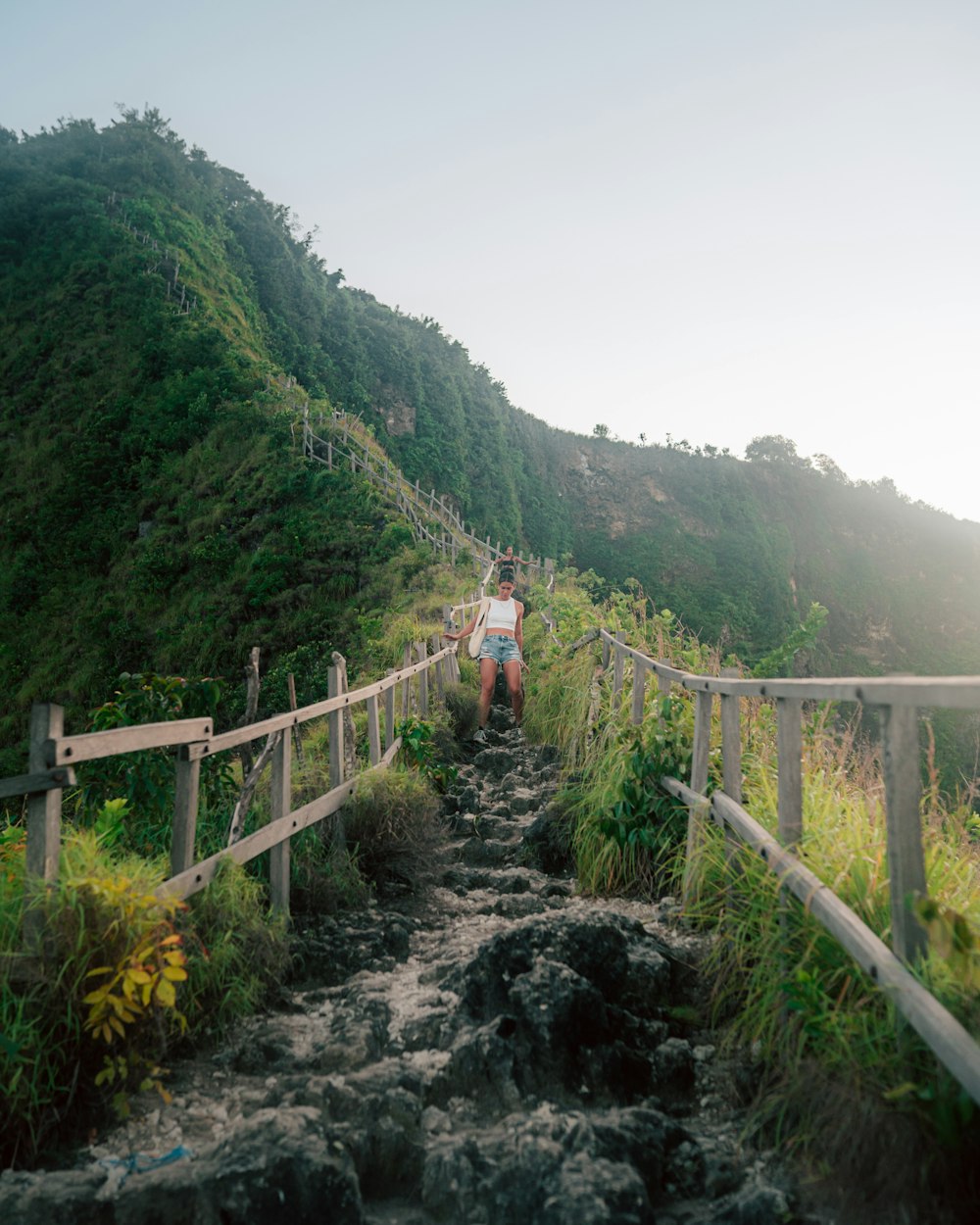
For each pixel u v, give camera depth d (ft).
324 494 102.37
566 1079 9.37
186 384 139.74
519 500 327.88
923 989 6.70
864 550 350.64
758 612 322.75
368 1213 7.86
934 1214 6.66
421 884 17.08
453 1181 7.77
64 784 9.27
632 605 36.42
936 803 11.94
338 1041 10.18
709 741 14.82
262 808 16.33
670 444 367.86
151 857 14.05
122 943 9.58
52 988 8.96
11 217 211.20
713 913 12.85
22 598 115.96
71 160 252.21
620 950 11.19
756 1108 8.62
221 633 85.97
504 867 18.17
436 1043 10.37
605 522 342.03
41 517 127.65
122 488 128.36
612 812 16.20
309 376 254.47
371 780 18.67
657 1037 10.24
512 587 32.12
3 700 99.66
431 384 305.53
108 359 160.25
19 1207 7.32
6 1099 8.20
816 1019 8.16
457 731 31.40
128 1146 8.57
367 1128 8.50
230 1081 9.85
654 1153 8.04
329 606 81.15
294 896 15.23
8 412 156.66
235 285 238.27
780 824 10.32
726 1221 7.18
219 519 106.32
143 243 205.67
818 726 16.74
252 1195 7.35
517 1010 9.95
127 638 95.91
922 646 333.21
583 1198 7.04
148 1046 9.84
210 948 11.41
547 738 28.81
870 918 8.93
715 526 338.54
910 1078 7.23
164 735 10.98
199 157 296.92
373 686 21.24
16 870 10.21
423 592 73.20
